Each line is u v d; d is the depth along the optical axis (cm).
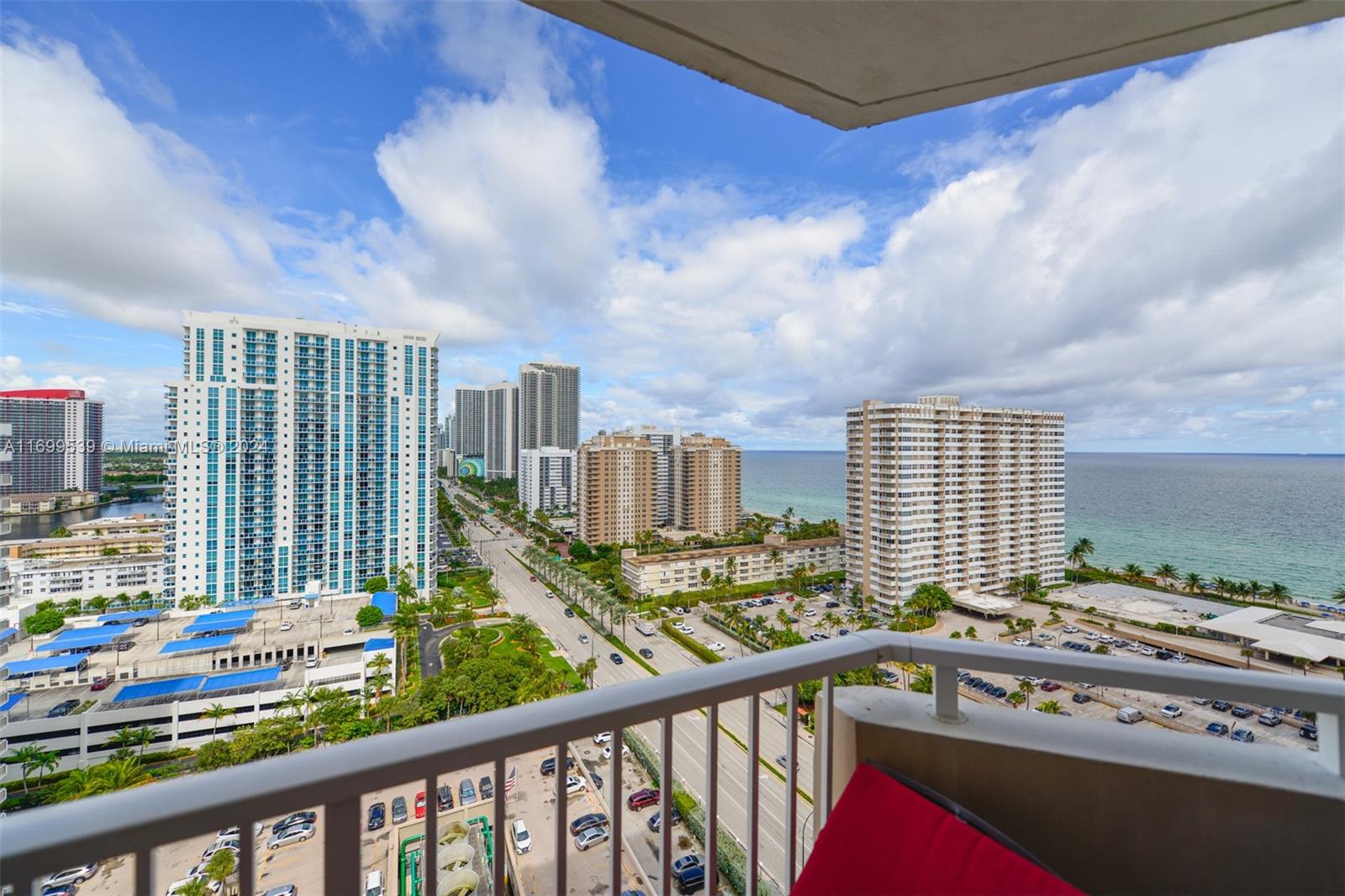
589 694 98
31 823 64
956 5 108
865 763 126
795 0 107
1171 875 122
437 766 83
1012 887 97
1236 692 116
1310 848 118
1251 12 110
